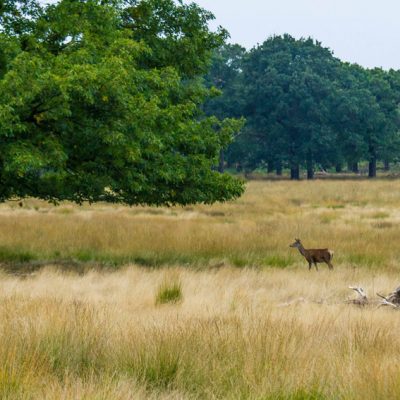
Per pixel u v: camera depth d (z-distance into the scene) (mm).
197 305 41719
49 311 31406
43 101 55406
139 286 49625
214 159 70250
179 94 71938
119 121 58625
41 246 72812
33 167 54688
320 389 20953
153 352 23594
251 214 124812
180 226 92000
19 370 20984
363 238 79688
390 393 20016
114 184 61406
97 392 19438
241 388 21312
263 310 37500
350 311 40094
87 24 62125
